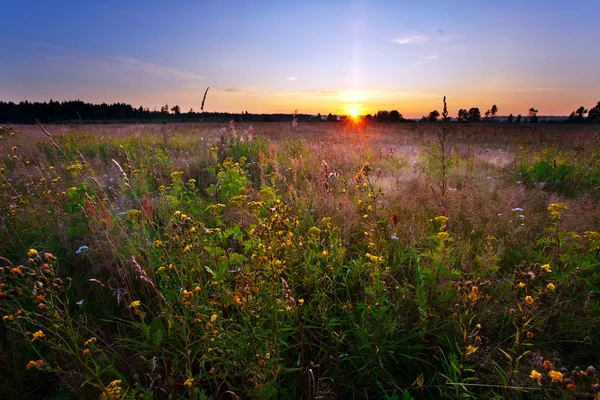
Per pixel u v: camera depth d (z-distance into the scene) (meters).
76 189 4.23
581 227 3.44
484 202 4.28
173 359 2.15
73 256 3.34
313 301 2.68
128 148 8.80
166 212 4.03
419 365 2.32
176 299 2.55
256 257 2.26
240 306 2.07
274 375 1.87
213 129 17.61
